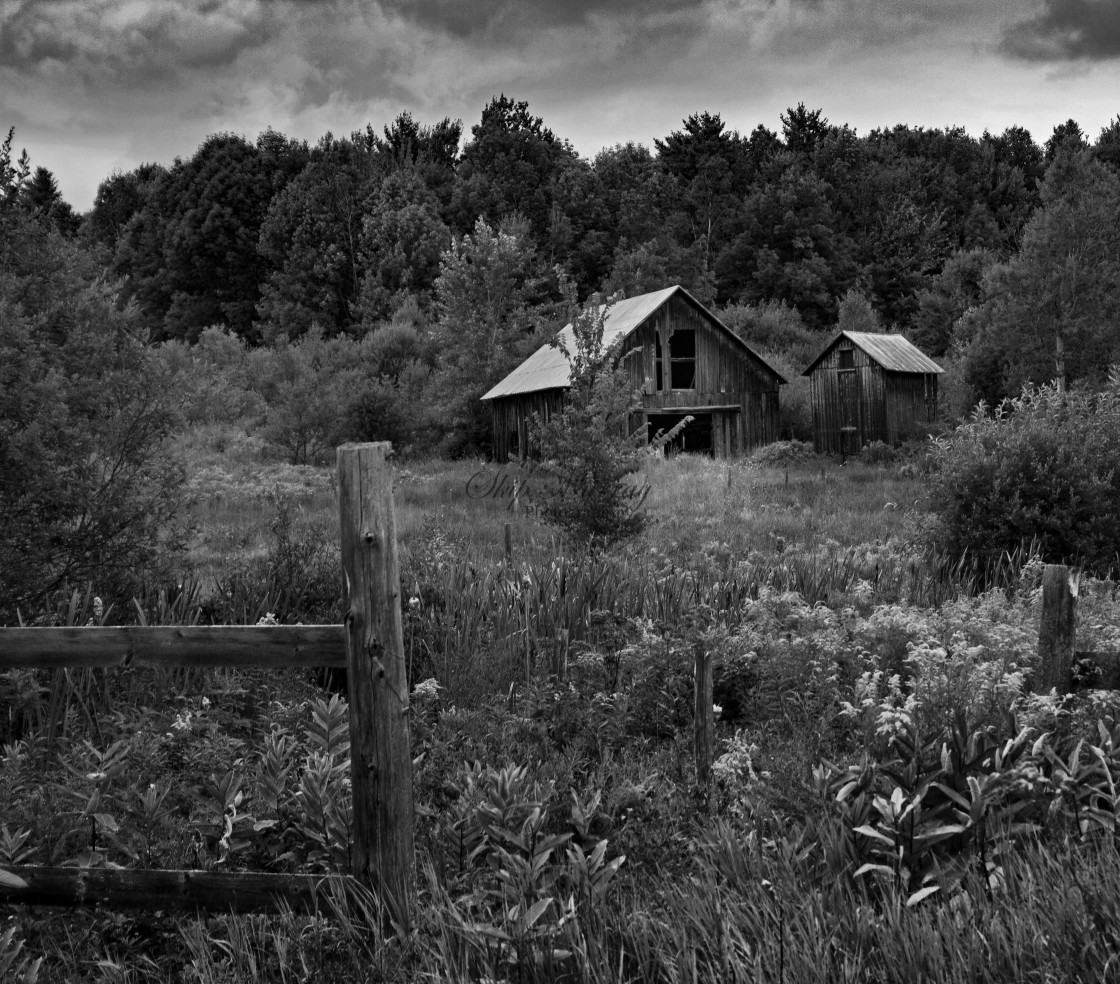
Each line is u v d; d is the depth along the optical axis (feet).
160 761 15.35
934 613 25.59
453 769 15.23
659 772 16.12
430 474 105.50
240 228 302.66
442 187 312.29
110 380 27.43
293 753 16.74
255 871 12.72
